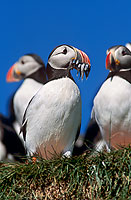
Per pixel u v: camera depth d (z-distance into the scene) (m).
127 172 10.91
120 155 11.30
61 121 12.66
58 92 12.67
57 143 12.93
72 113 12.67
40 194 11.10
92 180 10.91
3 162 12.10
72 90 12.73
